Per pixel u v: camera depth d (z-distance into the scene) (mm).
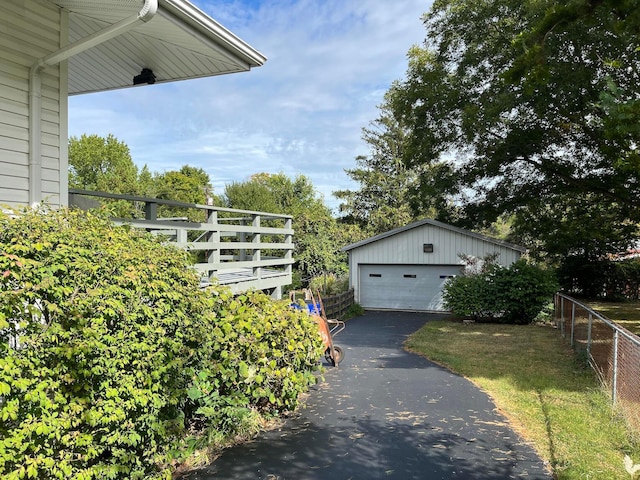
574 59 12492
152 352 3381
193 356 4172
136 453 3486
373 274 19359
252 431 4754
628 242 19953
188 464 4012
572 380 7086
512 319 14445
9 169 4652
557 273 21500
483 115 14883
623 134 3566
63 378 2717
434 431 4895
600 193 15289
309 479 3738
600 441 4559
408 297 18828
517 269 14727
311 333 5699
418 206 20828
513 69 3186
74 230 3232
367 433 4828
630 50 10406
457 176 18406
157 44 6172
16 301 2457
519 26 13906
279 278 8945
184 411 4340
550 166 15914
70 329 2740
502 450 4363
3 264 2506
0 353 2400
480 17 15320
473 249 17828
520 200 17656
